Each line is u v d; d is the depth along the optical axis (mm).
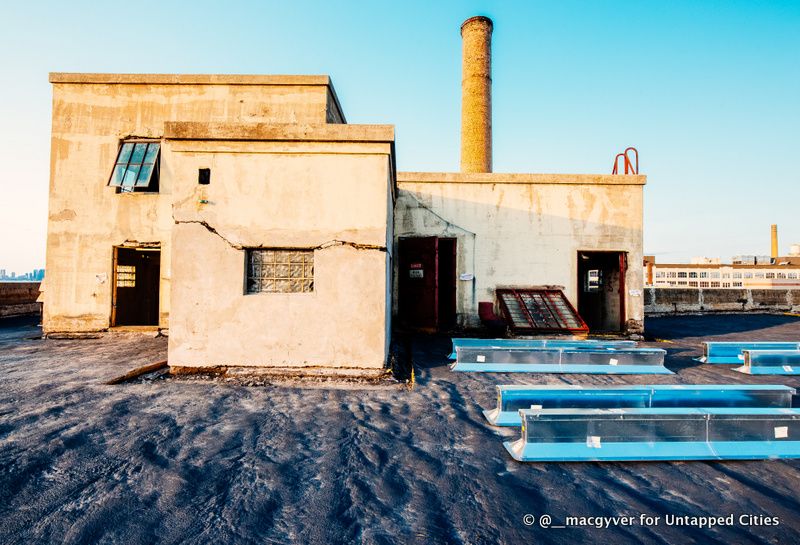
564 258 10367
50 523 2463
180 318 5879
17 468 3084
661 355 6750
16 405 4543
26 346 8359
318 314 5898
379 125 5922
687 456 3467
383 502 2770
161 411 4430
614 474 3234
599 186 10438
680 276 48312
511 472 3232
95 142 9758
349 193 5973
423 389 5551
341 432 3951
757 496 2922
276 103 9898
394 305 10352
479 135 16891
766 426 3623
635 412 3576
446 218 10469
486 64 17156
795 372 6652
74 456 3318
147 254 11773
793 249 57438
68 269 9531
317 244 5938
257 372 5789
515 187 10484
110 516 2543
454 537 2408
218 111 9859
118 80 9789
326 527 2486
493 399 5148
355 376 5840
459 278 10383
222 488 2898
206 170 6000
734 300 16047
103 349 8008
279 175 5977
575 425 3537
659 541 2400
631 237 10344
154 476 3035
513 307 9891
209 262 5898
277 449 3545
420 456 3479
